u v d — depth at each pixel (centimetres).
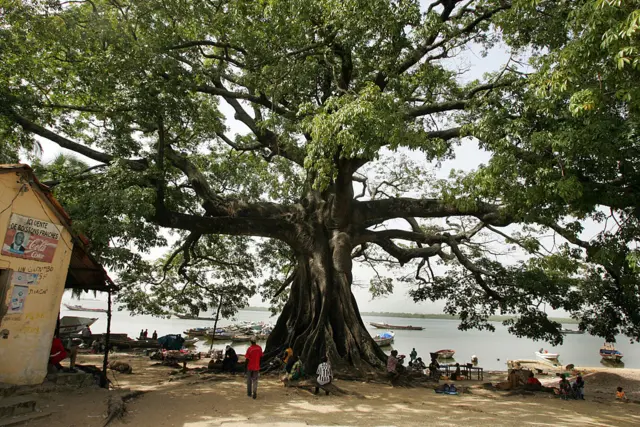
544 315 1705
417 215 1683
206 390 1099
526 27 1141
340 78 1508
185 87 1427
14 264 866
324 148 1156
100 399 904
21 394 843
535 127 1104
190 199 1742
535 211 1073
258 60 1510
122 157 1458
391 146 1073
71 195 1354
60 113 1636
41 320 915
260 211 1717
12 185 862
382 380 1330
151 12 1417
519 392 1307
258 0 1441
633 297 1491
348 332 1507
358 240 1725
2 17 1334
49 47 1451
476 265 1847
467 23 1414
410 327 9756
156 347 2548
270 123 1451
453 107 1498
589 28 719
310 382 1220
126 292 2403
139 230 1223
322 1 1307
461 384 1513
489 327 1872
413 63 1445
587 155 962
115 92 1400
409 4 1276
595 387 1822
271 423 788
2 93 1339
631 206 952
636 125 850
